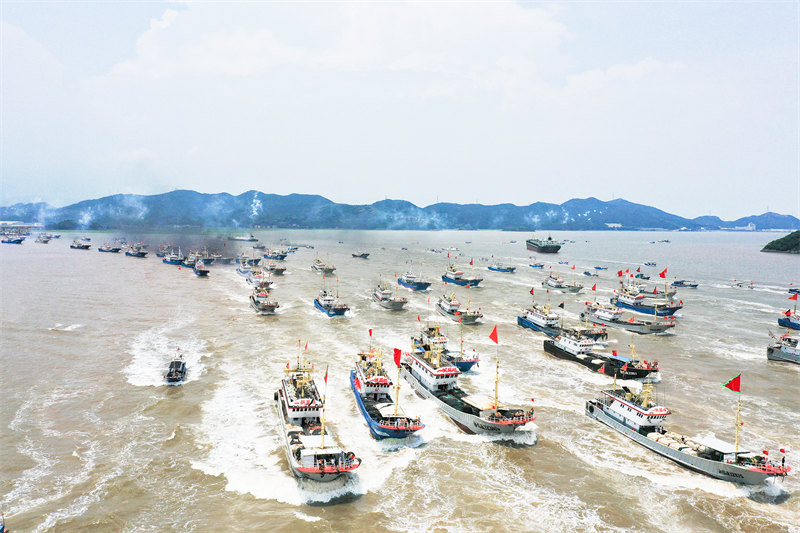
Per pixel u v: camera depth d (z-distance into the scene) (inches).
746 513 1955.0
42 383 3102.9
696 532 1827.0
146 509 1873.8
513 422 2532.0
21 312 5049.2
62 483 2020.2
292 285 7460.6
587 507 1966.0
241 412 2755.9
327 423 2659.9
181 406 2807.6
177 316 5088.6
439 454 2380.7
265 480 2094.0
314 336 4414.4
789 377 3590.1
